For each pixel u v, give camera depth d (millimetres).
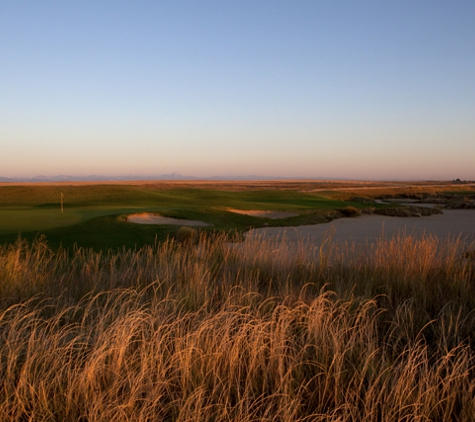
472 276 6082
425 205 49469
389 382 3176
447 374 3055
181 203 36219
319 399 3033
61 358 3355
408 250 6895
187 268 6668
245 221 25438
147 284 6227
